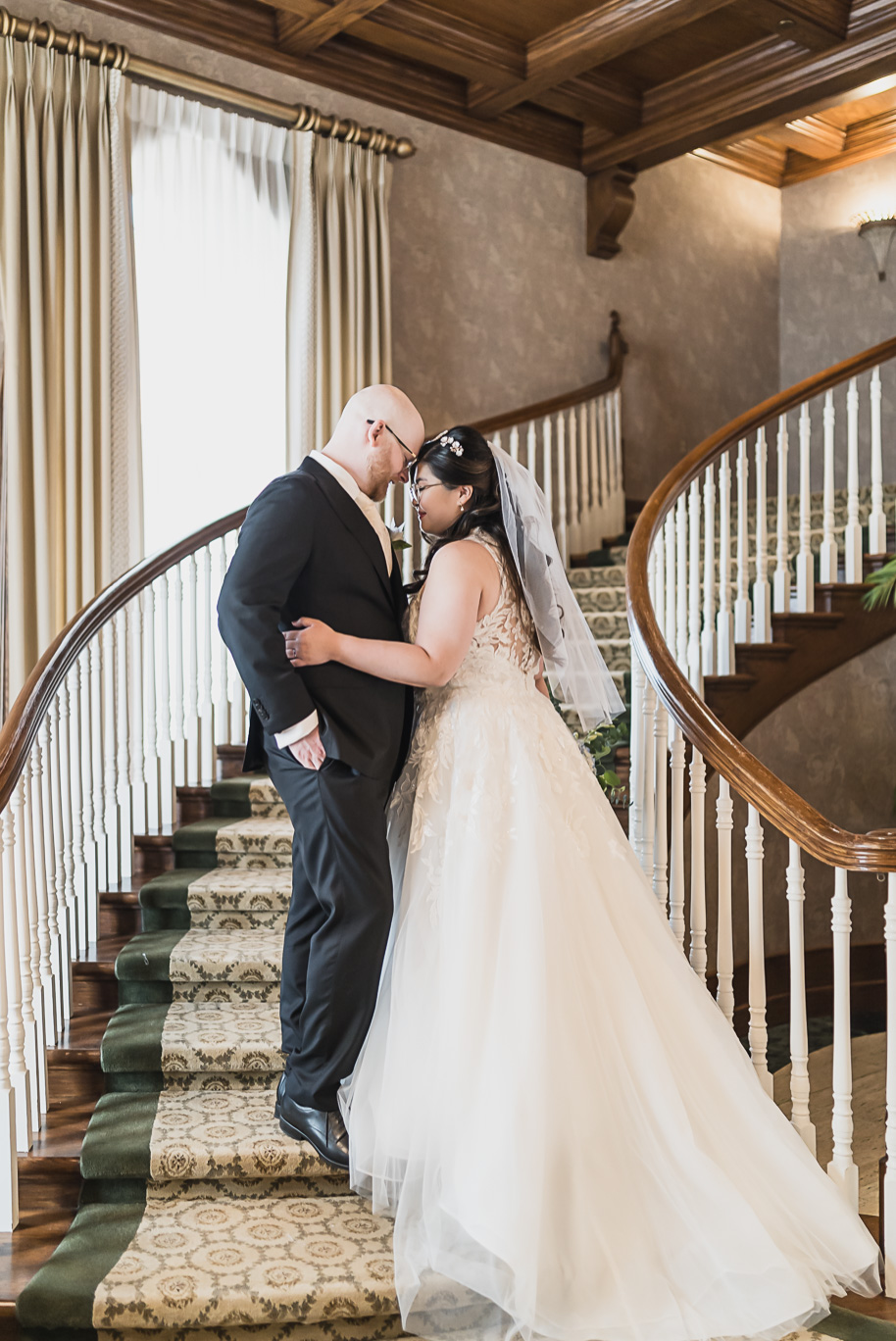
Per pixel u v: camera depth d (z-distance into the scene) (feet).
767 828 15.90
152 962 10.19
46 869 9.45
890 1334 6.71
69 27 16.03
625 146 21.68
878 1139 11.68
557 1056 6.68
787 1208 7.07
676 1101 6.85
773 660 15.53
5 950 8.11
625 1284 6.39
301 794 7.30
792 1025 8.20
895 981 7.41
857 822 16.69
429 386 20.62
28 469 15.39
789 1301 6.48
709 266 25.61
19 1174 8.21
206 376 17.49
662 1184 6.71
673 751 9.55
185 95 17.19
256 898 11.25
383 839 7.41
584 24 17.79
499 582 7.81
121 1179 8.00
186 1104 8.83
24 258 15.42
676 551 15.10
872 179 25.49
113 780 12.27
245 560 7.07
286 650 7.14
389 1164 7.00
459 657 7.42
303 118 18.07
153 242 16.93
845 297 26.07
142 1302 6.66
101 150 15.88
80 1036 9.72
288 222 18.33
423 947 7.19
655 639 9.91
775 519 20.38
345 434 7.88
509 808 7.32
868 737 16.76
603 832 7.66
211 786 13.62
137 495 16.22
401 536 16.10
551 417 22.26
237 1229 7.52
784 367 27.20
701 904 9.18
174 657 14.78
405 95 19.74
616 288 23.70
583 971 7.03
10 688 15.08
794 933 8.14
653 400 24.36
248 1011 10.01
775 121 20.30
